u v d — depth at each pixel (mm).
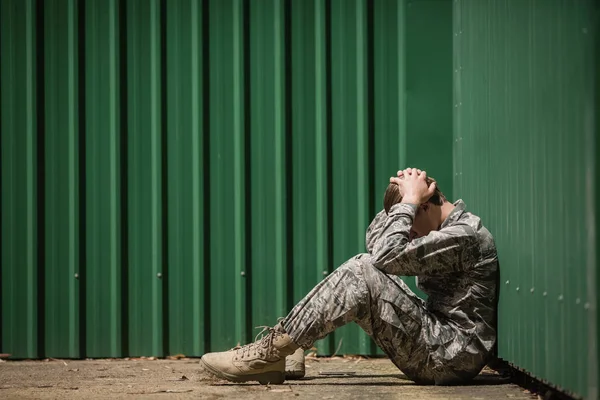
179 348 7078
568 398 4172
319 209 7082
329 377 5801
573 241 3789
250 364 5340
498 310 5312
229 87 7113
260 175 7113
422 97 7160
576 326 3744
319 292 5102
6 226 7121
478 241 5102
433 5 7168
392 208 5160
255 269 7094
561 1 3967
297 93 7125
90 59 7129
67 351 7086
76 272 7098
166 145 7125
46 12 7129
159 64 7098
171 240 7098
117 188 7102
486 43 5812
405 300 5035
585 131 3586
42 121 7145
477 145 6113
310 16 7113
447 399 4641
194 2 7098
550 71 4180
